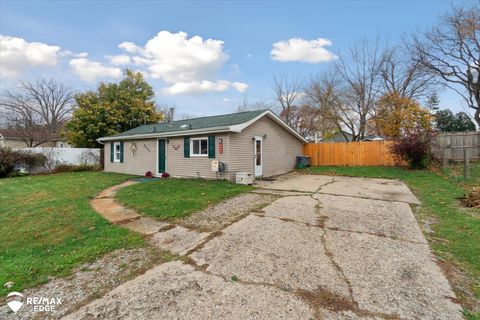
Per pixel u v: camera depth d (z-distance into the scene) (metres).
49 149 15.05
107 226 4.86
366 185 9.09
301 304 2.38
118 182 10.62
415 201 6.41
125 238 4.22
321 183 9.73
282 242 3.85
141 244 3.97
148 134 12.43
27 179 11.70
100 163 17.14
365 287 2.65
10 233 4.57
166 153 12.18
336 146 16.30
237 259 3.32
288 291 2.59
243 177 9.42
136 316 2.26
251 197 7.01
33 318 2.32
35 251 3.79
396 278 2.82
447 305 2.36
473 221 4.70
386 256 3.35
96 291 2.71
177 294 2.58
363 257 3.32
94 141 19.06
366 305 2.36
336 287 2.65
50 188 9.08
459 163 13.08
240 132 10.53
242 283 2.75
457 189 7.72
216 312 2.28
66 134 20.83
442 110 25.47
